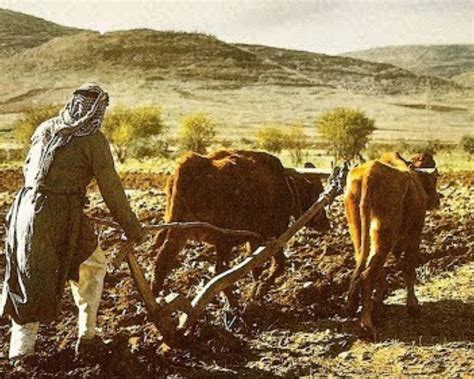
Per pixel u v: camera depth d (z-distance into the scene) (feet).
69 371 21.17
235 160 27.58
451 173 93.71
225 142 206.69
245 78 382.42
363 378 22.58
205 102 332.39
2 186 69.51
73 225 20.49
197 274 31.48
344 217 46.68
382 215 25.63
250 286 30.22
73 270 20.85
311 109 326.24
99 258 21.33
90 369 21.15
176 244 25.53
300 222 26.21
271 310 27.37
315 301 28.89
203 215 26.14
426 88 360.48
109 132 140.67
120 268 32.50
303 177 29.68
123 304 27.53
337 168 28.32
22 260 20.20
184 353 23.09
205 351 23.44
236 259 35.12
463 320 27.55
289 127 266.36
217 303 28.19
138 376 21.50
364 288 25.40
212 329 24.44
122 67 381.40
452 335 26.03
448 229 43.50
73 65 378.94
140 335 24.09
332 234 40.78
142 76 369.09
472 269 34.78
